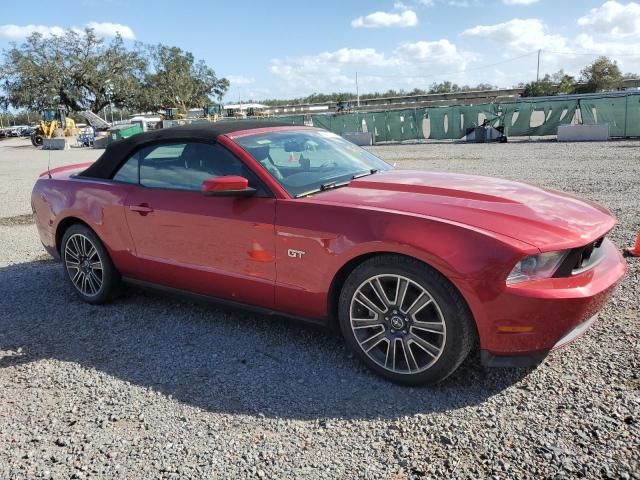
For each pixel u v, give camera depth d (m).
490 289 2.66
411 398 2.91
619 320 3.61
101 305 4.64
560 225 2.85
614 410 2.63
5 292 5.11
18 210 10.05
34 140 42.97
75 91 63.97
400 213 2.95
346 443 2.56
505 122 25.11
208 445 2.61
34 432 2.80
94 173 4.55
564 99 24.84
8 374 3.47
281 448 2.55
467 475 2.28
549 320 2.65
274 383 3.16
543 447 2.41
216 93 89.44
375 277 3.00
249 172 3.52
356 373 3.22
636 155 14.30
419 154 18.84
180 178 3.90
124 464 2.50
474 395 2.88
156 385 3.22
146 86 72.56
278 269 3.33
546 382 2.94
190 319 4.21
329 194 3.39
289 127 4.30
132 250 4.17
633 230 6.01
